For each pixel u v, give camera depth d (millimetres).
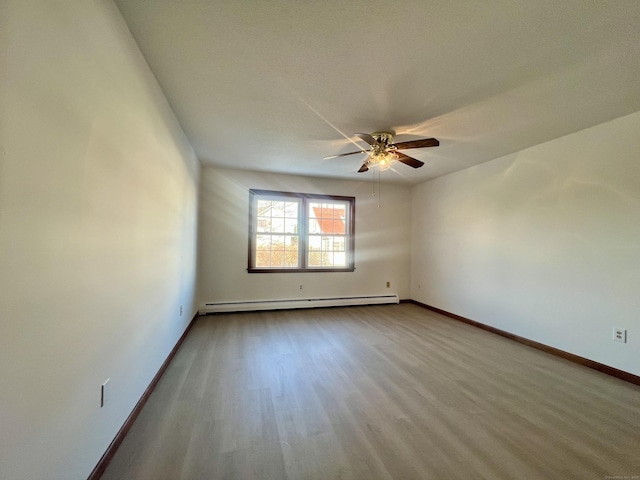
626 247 2379
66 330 1058
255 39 1567
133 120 1624
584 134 2678
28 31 843
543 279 3029
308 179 4836
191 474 1333
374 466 1398
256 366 2541
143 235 1832
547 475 1352
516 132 2766
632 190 2342
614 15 1344
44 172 928
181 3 1329
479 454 1488
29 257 871
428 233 4945
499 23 1416
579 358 2678
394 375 2391
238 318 4109
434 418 1799
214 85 2041
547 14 1354
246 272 4492
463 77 1883
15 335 820
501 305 3516
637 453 1505
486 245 3764
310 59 1729
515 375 2418
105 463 1354
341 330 3613
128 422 1632
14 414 818
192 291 3670
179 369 2457
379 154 2754
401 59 1713
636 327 2309
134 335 1719
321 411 1862
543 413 1864
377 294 5203
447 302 4438
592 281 2602
